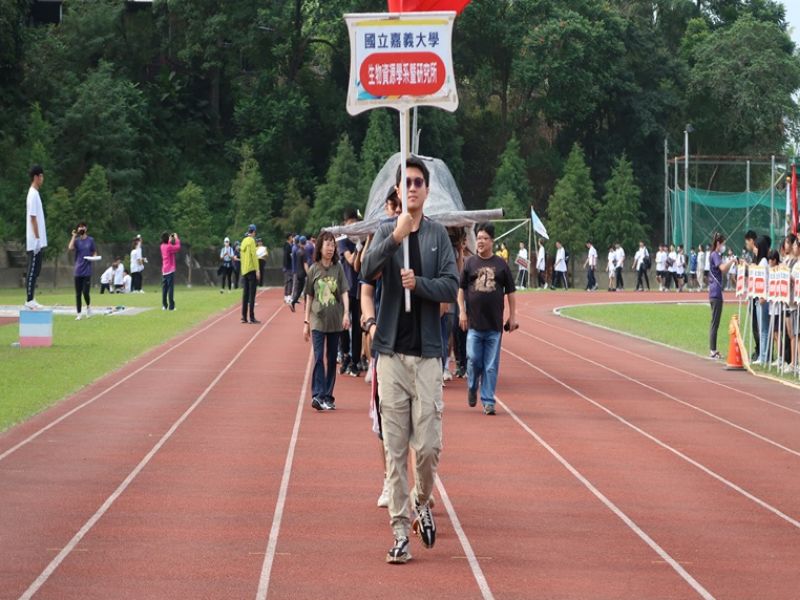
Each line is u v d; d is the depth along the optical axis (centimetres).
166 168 8731
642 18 10544
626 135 10162
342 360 2294
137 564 929
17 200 7175
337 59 9531
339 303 1772
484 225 1794
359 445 1476
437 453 956
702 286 7600
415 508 976
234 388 2020
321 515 1098
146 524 1057
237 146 8988
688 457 1453
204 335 3123
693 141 10525
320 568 925
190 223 7756
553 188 9919
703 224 8269
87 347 2670
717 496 1226
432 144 9138
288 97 8894
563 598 857
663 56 10169
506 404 1914
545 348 3028
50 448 1420
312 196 8944
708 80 10094
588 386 2197
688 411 1878
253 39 8844
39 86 8162
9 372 2144
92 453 1391
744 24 10200
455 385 2167
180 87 9012
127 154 8175
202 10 8888
